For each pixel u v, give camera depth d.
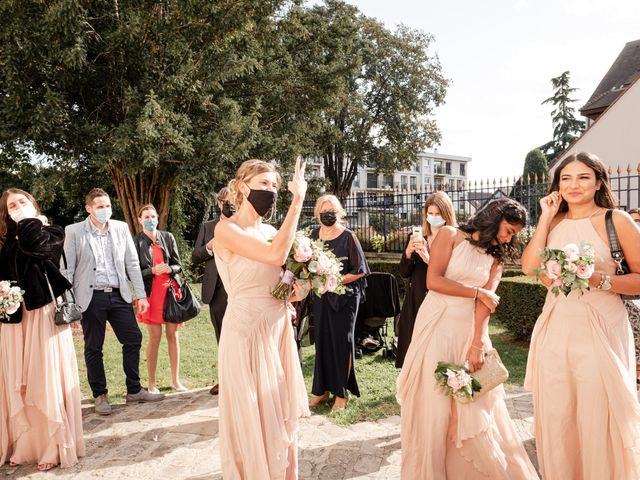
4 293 3.41
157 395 5.03
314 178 23.12
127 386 4.96
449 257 3.08
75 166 12.34
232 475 2.74
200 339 7.81
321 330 4.63
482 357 2.96
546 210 2.97
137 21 10.70
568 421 2.77
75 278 4.59
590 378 2.67
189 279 13.98
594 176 2.85
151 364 5.18
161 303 5.11
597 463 2.66
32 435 3.73
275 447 2.71
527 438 3.88
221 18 11.73
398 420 4.32
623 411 2.60
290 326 3.04
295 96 16.16
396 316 6.13
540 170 31.45
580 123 48.19
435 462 2.92
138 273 4.91
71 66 10.17
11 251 3.61
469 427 2.85
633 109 19.27
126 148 10.78
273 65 15.50
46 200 11.73
